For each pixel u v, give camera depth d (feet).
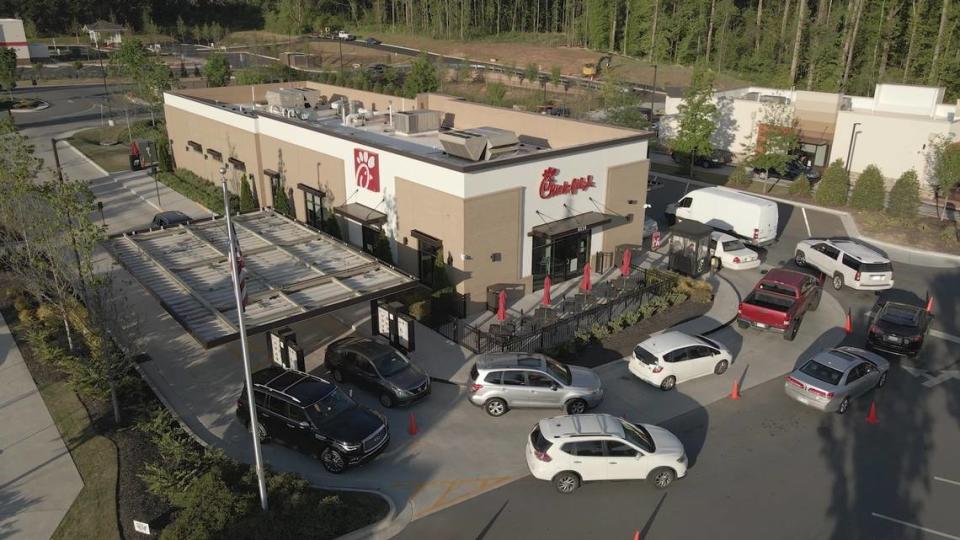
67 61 336.08
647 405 69.05
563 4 410.72
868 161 153.58
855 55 273.75
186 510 48.80
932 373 75.97
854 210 135.54
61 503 53.31
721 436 63.98
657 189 153.89
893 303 83.56
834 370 68.28
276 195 115.44
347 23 461.37
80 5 407.85
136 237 88.84
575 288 96.78
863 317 90.63
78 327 75.36
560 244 96.48
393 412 67.15
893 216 130.11
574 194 95.76
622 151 100.01
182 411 66.74
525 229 91.25
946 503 55.06
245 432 63.67
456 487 56.39
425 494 55.52
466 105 120.78
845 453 61.46
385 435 59.82
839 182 138.21
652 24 332.39
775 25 304.09
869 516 53.52
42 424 63.77
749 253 106.73
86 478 56.08
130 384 68.69
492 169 84.74
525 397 66.13
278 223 95.86
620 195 102.32
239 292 46.37
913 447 62.44
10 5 389.60
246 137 125.39
